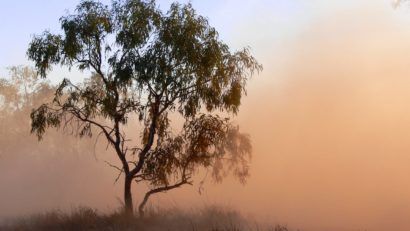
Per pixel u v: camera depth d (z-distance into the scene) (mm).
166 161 19828
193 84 19922
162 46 19578
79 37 20031
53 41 20094
